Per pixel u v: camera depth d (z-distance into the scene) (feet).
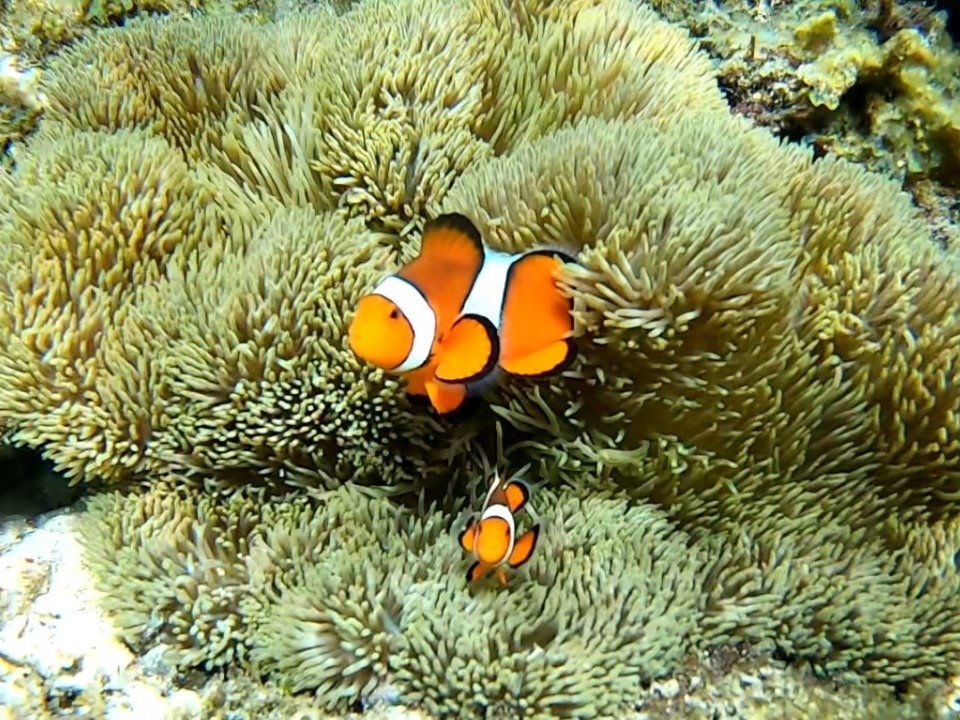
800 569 1.05
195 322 1.09
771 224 1.05
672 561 1.04
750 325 1.03
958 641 1.04
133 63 1.35
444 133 1.25
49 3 1.58
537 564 1.03
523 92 1.35
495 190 1.12
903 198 1.24
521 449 1.11
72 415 1.09
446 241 0.87
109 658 1.05
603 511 1.06
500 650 0.97
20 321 1.09
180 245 1.16
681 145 1.13
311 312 1.08
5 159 1.59
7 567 1.10
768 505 1.09
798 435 1.08
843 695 1.03
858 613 1.03
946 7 1.91
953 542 1.09
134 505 1.10
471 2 1.42
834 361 1.09
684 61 1.49
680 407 1.05
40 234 1.13
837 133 1.82
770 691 1.02
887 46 1.76
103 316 1.11
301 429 1.08
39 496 1.22
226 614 1.04
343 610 1.00
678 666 1.03
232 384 1.07
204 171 1.27
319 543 1.07
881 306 1.11
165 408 1.09
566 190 1.07
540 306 0.97
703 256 1.00
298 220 1.15
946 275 1.15
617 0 1.52
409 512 1.10
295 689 1.01
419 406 1.07
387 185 1.24
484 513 0.95
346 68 1.27
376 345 0.83
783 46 1.74
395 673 0.99
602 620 0.99
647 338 1.01
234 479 1.12
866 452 1.12
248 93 1.36
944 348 1.10
